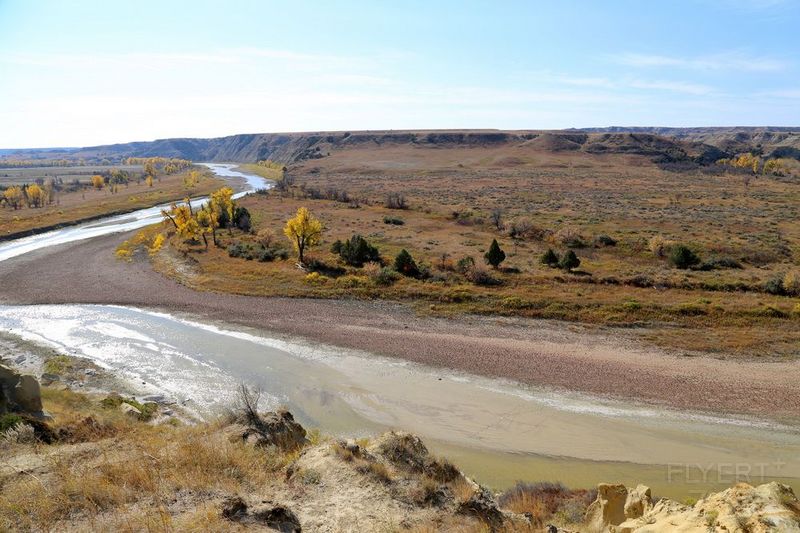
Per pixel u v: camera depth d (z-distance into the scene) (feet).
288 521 28.73
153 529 25.25
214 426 48.60
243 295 136.77
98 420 51.29
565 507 44.60
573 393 80.79
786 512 21.38
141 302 132.77
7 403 53.01
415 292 131.95
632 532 27.37
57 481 31.96
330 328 111.65
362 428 70.38
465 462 61.87
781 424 71.05
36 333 109.91
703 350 95.81
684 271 147.95
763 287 128.77
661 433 69.00
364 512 32.42
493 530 33.53
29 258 186.60
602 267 152.46
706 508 24.56
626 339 102.12
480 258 162.50
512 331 108.06
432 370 90.02
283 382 85.35
